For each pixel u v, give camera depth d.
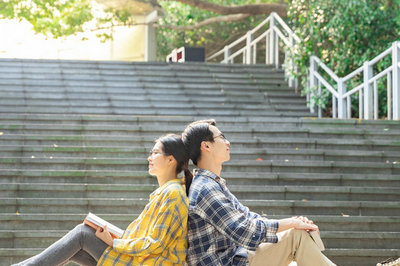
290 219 3.69
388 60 10.62
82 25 16.52
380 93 10.91
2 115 8.41
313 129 8.38
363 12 11.04
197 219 3.62
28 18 14.23
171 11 20.75
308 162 7.53
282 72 12.92
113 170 7.39
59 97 10.84
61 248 3.53
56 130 8.15
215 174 3.79
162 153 3.78
